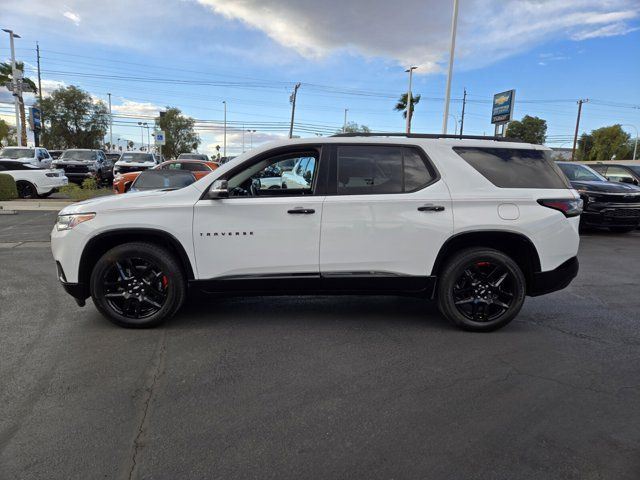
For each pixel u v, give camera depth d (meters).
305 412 3.08
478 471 2.51
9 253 8.15
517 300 4.55
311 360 3.89
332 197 4.39
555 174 4.67
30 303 5.32
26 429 2.84
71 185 16.86
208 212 4.33
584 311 5.37
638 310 5.43
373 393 3.35
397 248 4.42
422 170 4.51
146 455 2.61
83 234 4.31
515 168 4.61
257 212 4.33
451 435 2.84
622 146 69.25
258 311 5.15
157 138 30.64
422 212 4.39
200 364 3.78
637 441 2.80
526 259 4.59
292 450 2.67
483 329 4.61
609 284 6.64
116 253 4.36
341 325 4.75
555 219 4.50
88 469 2.49
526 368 3.80
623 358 4.04
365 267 4.45
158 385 3.42
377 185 4.46
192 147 76.00
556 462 2.59
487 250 4.50
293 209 4.32
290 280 4.43
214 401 3.21
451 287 4.53
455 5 20.73
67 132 46.56
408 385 3.48
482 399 3.28
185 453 2.63
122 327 4.55
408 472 2.49
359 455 2.63
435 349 4.17
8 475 2.43
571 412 3.12
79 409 3.08
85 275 4.43
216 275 4.41
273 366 3.77
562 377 3.65
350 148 4.51
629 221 10.71
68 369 3.66
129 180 13.45
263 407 3.13
